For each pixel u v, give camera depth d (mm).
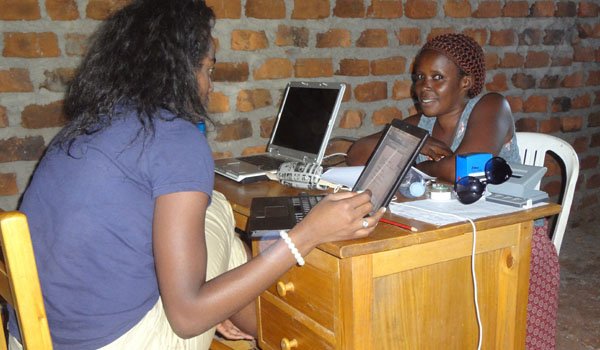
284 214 1103
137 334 930
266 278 887
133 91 884
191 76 939
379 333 1010
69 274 871
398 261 994
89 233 850
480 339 1111
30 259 711
